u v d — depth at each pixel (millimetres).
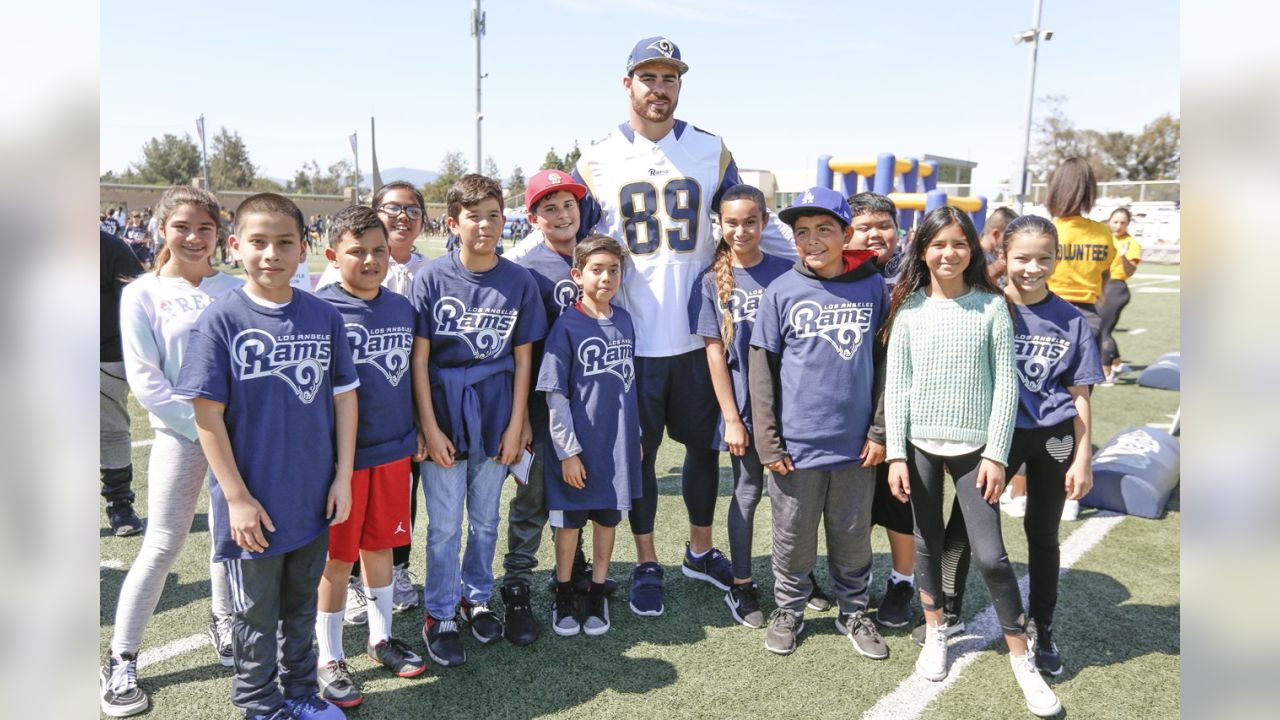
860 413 2828
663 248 3291
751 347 2922
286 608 2416
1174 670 2830
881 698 2654
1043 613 2842
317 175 68125
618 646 2988
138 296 2482
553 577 3486
